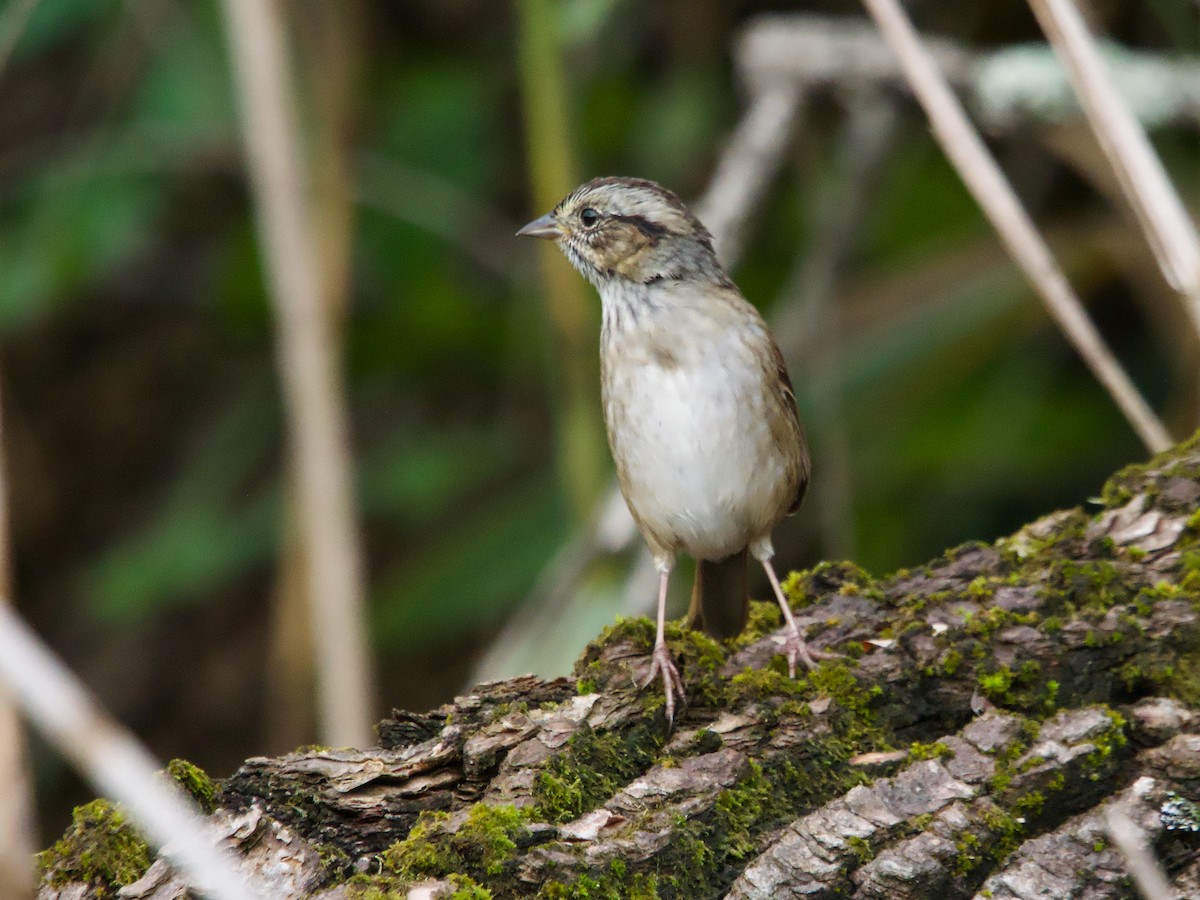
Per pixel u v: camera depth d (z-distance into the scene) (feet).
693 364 25.88
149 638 53.31
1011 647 18.53
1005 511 40.86
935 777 17.19
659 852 16.89
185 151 42.80
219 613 53.67
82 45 48.47
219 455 49.26
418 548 47.06
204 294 52.44
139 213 42.86
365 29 43.88
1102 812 16.65
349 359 47.06
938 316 38.83
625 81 45.91
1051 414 40.68
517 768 17.88
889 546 40.34
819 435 39.04
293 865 16.92
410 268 45.60
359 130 43.93
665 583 26.89
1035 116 34.65
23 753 14.90
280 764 17.74
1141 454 40.22
